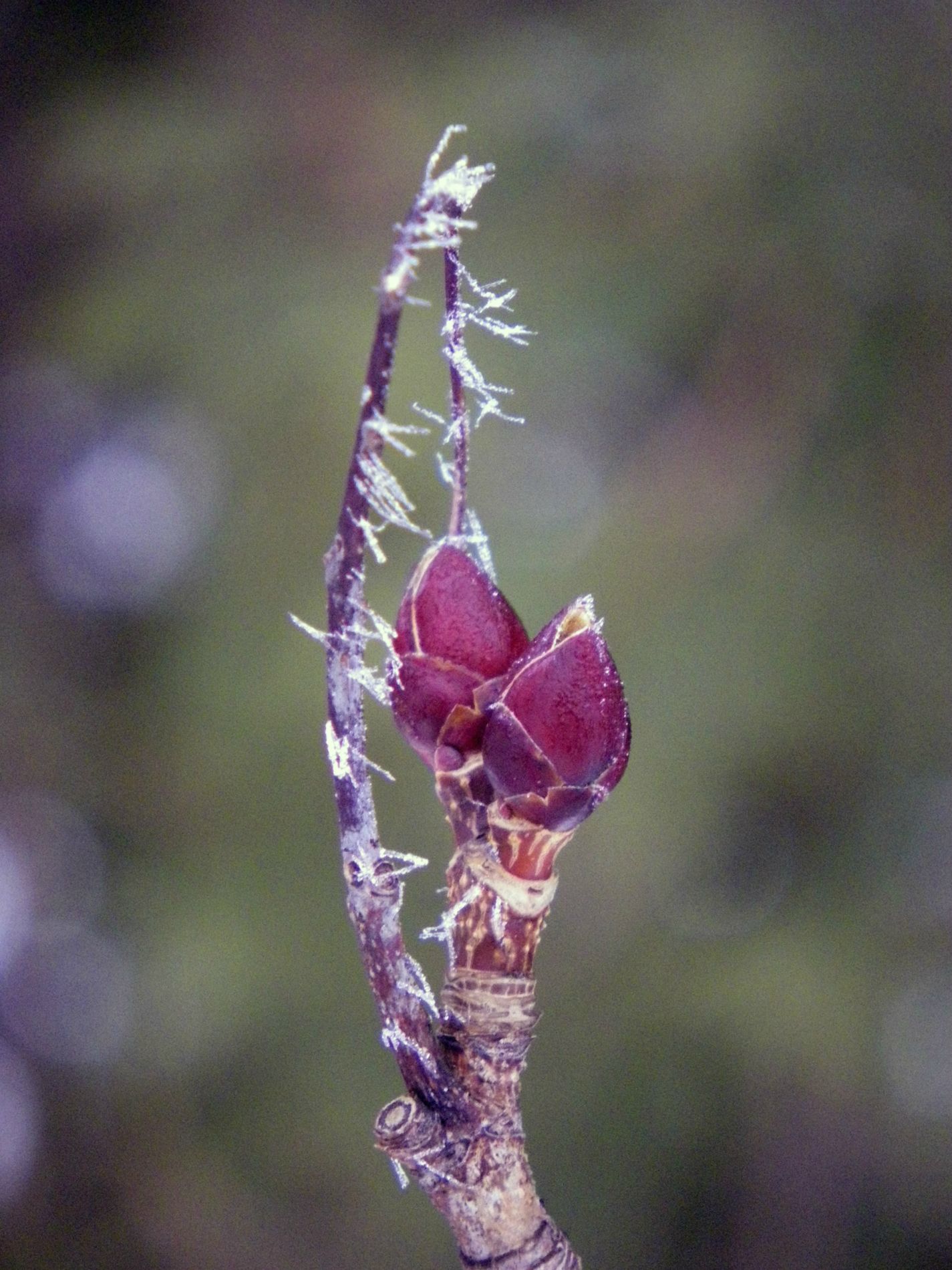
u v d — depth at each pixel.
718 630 0.41
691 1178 0.48
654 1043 0.45
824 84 0.43
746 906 0.45
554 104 0.44
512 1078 0.16
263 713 0.43
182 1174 0.48
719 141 0.43
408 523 0.15
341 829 0.16
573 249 0.44
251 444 0.44
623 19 0.46
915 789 0.43
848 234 0.42
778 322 0.43
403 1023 0.16
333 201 0.46
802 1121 0.46
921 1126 0.47
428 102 0.46
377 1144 0.16
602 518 0.43
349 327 0.44
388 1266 0.47
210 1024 0.45
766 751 0.42
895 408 0.43
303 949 0.45
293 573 0.44
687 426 0.43
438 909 0.42
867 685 0.42
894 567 0.43
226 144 0.48
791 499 0.43
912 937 0.44
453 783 0.16
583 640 0.16
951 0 0.43
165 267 0.47
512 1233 0.16
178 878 0.47
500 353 0.43
